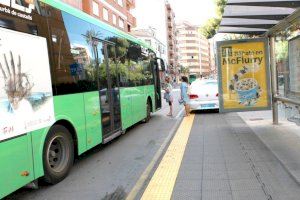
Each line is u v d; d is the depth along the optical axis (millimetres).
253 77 11961
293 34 9672
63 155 7133
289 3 8359
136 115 13195
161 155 8852
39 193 6344
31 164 5930
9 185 5367
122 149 9922
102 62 9578
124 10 57625
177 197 5746
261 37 11945
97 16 44156
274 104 12258
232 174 6875
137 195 5938
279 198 5535
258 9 8891
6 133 5312
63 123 7270
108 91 9867
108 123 9734
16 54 5645
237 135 10938
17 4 5801
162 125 14477
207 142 10117
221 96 12047
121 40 11555
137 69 13594
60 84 7016
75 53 7855
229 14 9500
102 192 6297
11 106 5441
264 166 7352
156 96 17156
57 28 7102
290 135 10297
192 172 7125
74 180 7062
